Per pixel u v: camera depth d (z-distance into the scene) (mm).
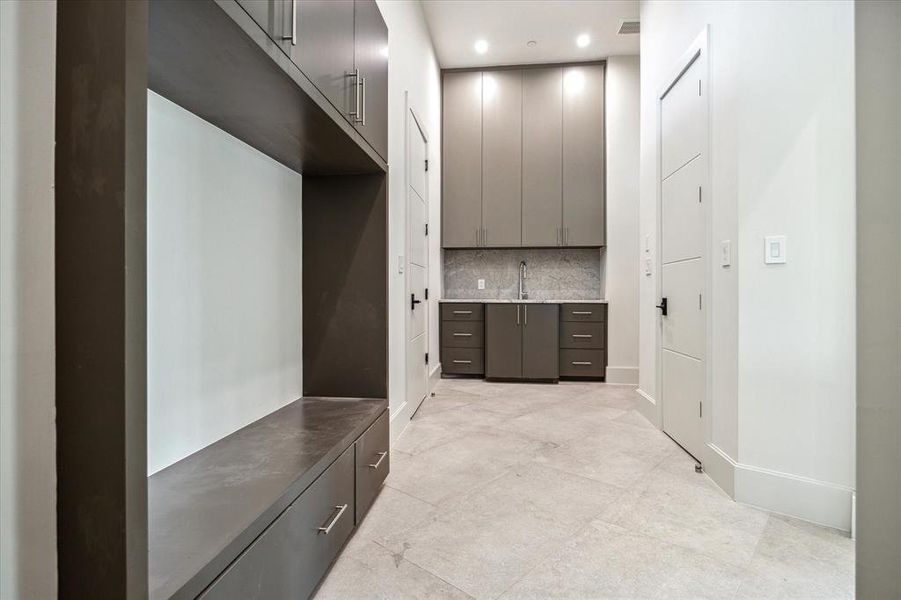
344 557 1571
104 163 662
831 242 1827
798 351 1893
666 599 1367
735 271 2072
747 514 1898
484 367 4848
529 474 2305
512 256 5305
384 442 2041
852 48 1770
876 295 1028
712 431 2270
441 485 2168
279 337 1950
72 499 668
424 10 3965
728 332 2129
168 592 744
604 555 1592
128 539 668
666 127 2941
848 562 1557
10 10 654
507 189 4934
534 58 4789
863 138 1032
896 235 1010
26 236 667
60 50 669
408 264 3234
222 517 996
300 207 2162
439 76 4902
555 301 4695
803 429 1876
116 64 657
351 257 2146
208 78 1147
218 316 1514
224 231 1547
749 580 1456
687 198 2617
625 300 4691
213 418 1485
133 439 676
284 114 1403
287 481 1184
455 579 1456
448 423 3221
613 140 4738
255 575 996
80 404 666
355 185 2148
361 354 2143
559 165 4867
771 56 1950
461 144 4988
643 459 2516
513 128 4934
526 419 3330
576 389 4418
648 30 3295
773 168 1950
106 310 663
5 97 654
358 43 1748
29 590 676
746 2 2025
